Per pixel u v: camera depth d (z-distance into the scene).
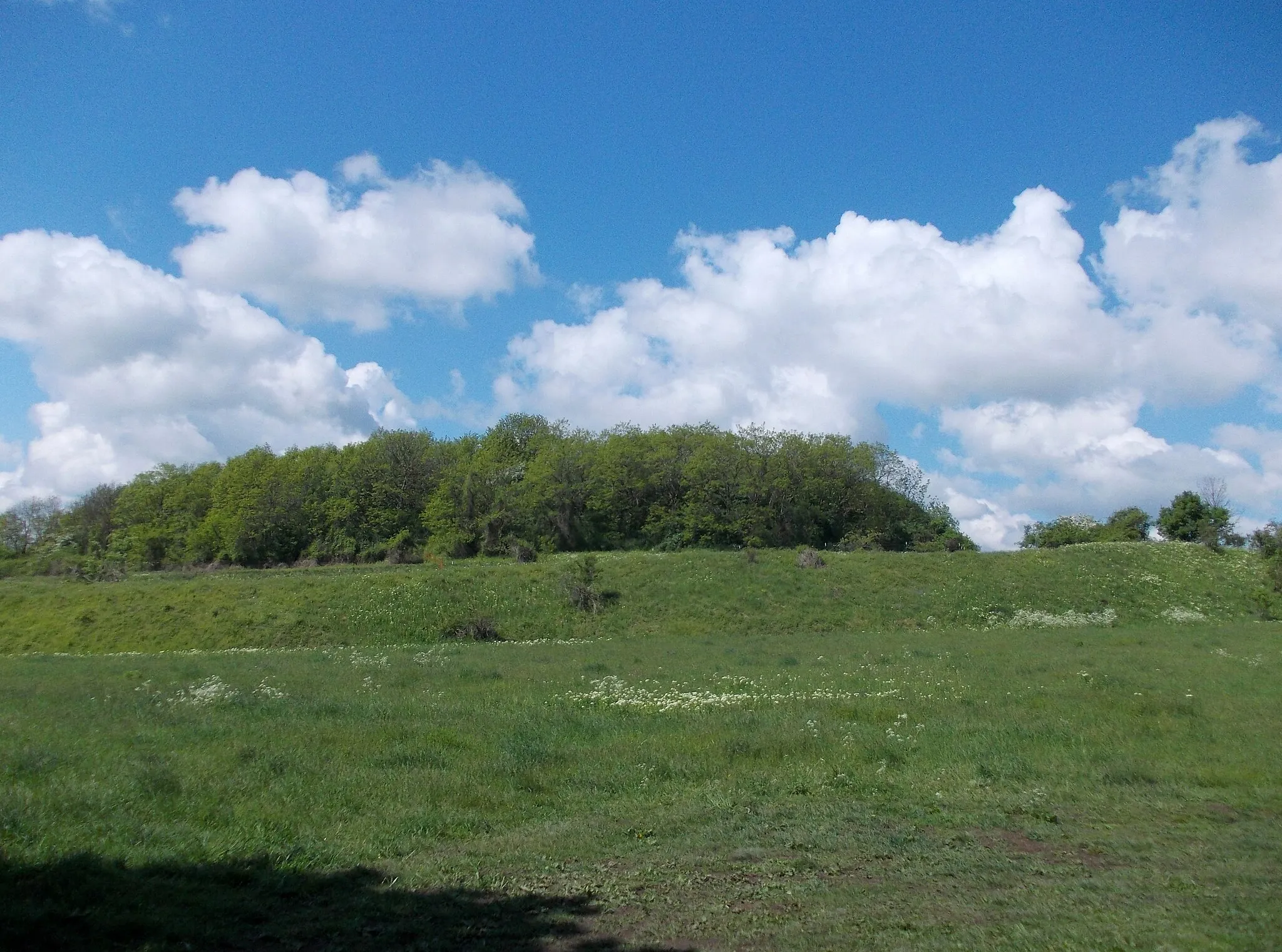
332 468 78.94
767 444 73.50
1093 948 6.38
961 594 47.41
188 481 87.38
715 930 6.97
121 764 11.91
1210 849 9.02
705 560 52.56
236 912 7.29
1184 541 60.50
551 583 47.97
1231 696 19.02
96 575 64.56
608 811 10.76
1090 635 36.25
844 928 6.96
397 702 18.75
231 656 33.06
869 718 16.70
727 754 13.34
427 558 67.62
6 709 17.66
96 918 6.79
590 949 6.60
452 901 7.69
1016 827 9.98
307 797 10.76
